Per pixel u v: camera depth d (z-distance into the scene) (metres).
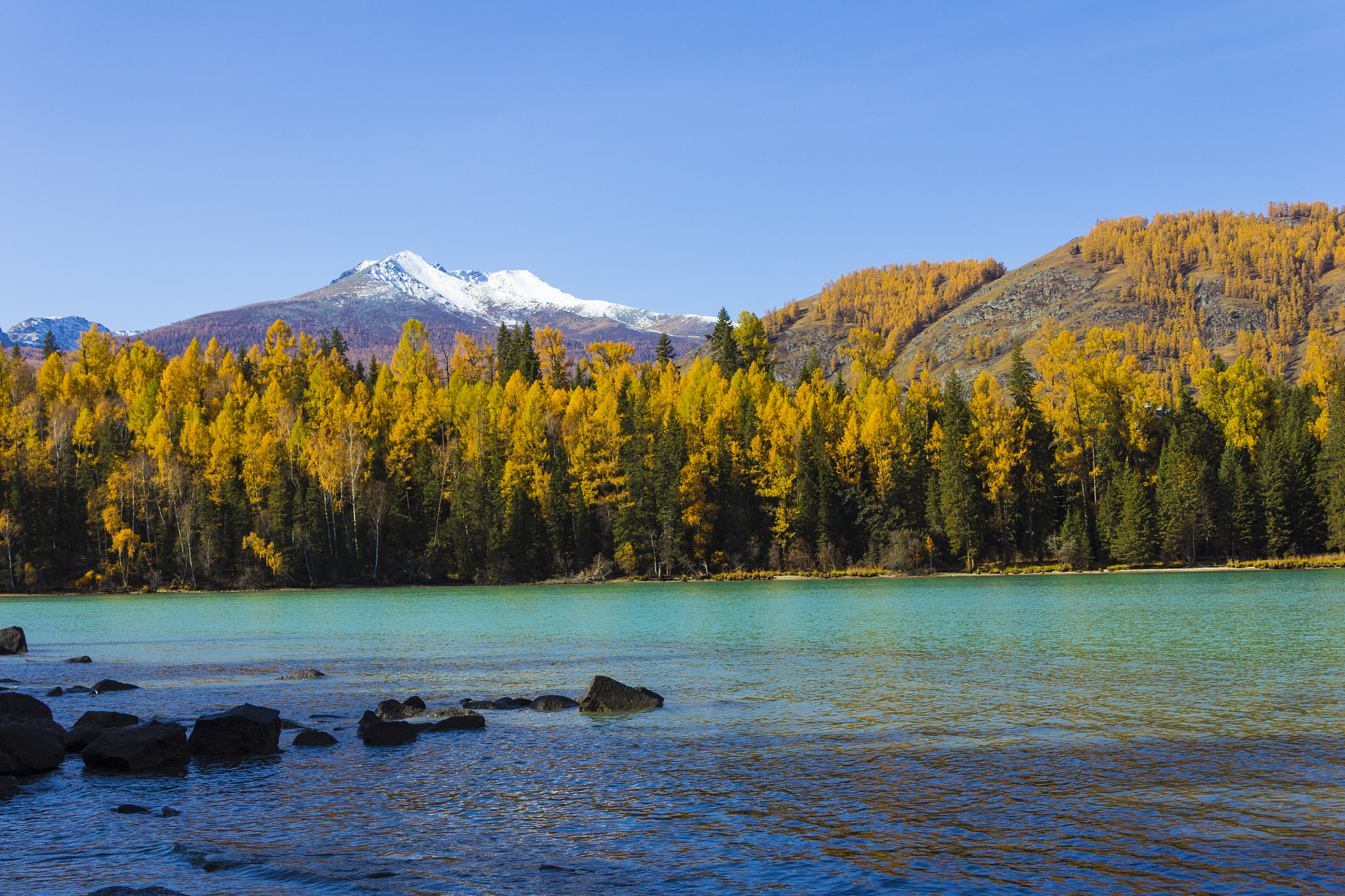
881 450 120.88
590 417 131.75
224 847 15.70
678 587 105.12
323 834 16.34
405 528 124.31
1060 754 21.20
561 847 15.50
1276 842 15.13
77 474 125.25
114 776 20.80
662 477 118.75
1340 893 13.03
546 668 38.38
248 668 39.38
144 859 15.11
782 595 86.38
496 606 79.75
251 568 117.00
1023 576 107.44
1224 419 128.50
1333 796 17.55
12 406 150.38
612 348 189.00
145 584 115.81
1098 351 120.75
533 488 124.88
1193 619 52.44
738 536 120.69
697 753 22.08
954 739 22.98
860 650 42.12
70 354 181.50
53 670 39.50
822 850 15.14
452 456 130.88
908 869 14.22
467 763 21.45
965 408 132.25
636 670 37.16
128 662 42.19
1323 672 32.69
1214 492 109.94
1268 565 105.44
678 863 14.65
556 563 119.75
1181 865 14.20
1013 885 13.52
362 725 25.09
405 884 13.81
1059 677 32.66
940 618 57.50
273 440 126.25
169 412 148.38
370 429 139.25
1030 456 118.00
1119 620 53.34
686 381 158.75
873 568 113.50
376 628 59.19
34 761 21.12
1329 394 127.06
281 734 24.98
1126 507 108.81
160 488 122.00
